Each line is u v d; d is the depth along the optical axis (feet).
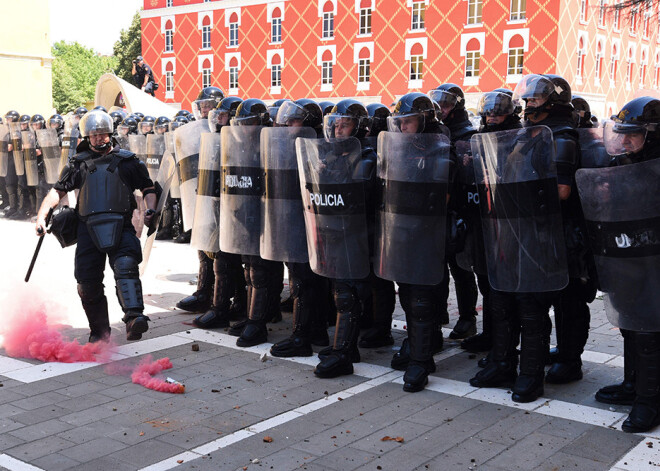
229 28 127.44
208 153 19.19
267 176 16.76
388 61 107.55
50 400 14.30
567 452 12.00
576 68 96.89
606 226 12.61
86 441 12.34
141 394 14.73
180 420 13.35
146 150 34.24
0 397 14.40
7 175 44.37
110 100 57.11
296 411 13.85
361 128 15.53
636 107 12.17
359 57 111.04
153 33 138.10
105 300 17.95
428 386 15.40
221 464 11.50
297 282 17.34
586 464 11.54
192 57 133.18
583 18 96.84
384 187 14.67
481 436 12.67
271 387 15.26
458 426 13.12
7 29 80.69
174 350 17.94
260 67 123.85
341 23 112.37
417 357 15.17
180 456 11.79
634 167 12.18
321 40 115.14
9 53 80.94
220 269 19.94
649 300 12.35
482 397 14.71
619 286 12.62
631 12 30.50
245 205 17.70
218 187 19.17
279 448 12.13
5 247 34.04
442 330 20.39
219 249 19.39
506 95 14.32
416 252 14.42
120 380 15.61
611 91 105.50
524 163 13.39
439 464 11.53
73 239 17.42
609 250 12.66
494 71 97.25
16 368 16.29
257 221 17.71
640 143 12.25
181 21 133.90
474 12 98.27
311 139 15.33
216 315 20.10
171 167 19.44
